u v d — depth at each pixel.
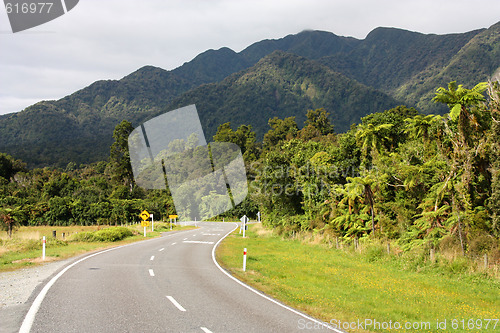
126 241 33.78
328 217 43.09
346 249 32.44
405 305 14.18
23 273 14.80
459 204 29.61
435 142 40.78
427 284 18.70
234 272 18.00
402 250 28.27
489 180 29.78
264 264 22.72
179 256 22.88
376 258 27.17
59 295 10.69
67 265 17.27
